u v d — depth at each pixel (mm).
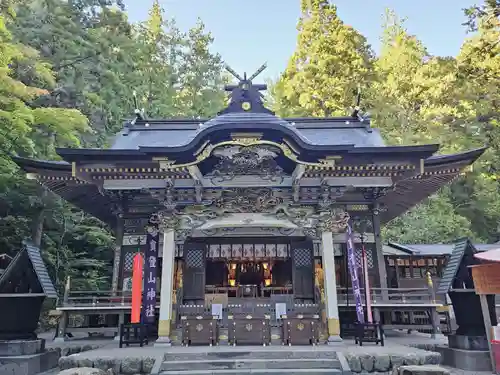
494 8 18172
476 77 22531
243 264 20547
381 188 15156
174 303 13344
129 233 15398
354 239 15359
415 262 19531
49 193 19734
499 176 30781
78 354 9789
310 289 14812
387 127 32281
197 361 9430
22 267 10922
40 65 18688
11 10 18453
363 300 14234
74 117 17469
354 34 31734
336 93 30281
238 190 13586
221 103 37344
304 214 13305
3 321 10320
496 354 9570
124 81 29531
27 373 9742
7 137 16406
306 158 12562
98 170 13133
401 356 9391
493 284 9445
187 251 15320
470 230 29609
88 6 28234
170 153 12133
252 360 9477
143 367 9250
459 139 29875
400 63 34531
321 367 9352
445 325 17062
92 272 22438
